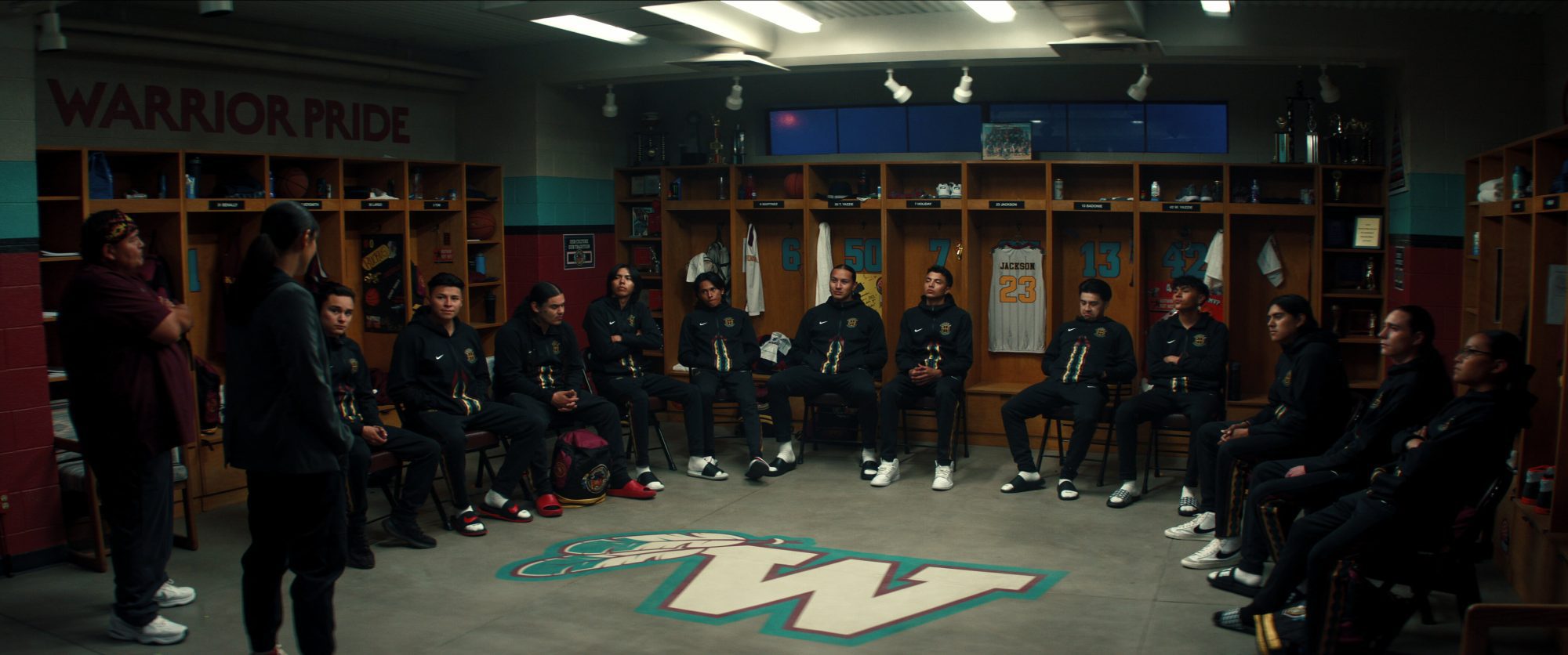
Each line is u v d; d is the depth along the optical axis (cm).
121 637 411
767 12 621
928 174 820
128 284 402
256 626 339
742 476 686
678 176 868
